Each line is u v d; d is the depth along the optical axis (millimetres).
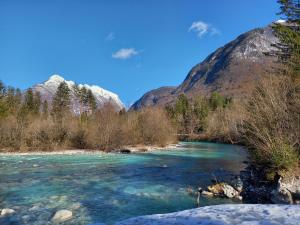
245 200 14508
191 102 110625
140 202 14250
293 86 16078
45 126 45312
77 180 19688
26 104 83188
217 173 22203
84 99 81938
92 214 12445
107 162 29797
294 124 14844
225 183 16875
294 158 14352
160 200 14594
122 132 46344
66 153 39719
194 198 14883
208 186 16906
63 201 14391
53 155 37156
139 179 20109
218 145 56188
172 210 12977
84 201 14406
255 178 16859
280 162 14281
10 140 43281
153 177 20875
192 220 7418
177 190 16656
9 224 11281
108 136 44312
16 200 14562
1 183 18547
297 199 12742
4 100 62719
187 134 82250
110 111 49656
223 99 107062
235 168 24906
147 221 7672
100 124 46156
